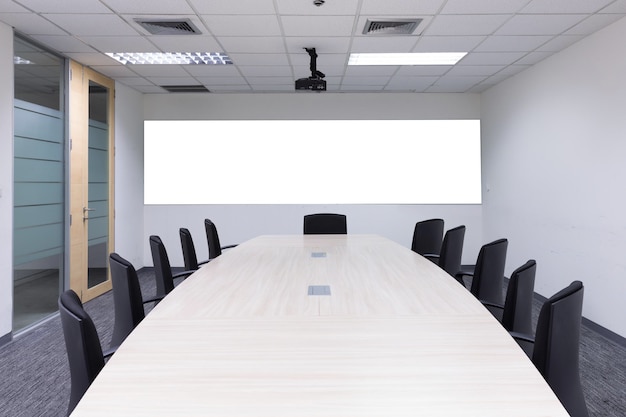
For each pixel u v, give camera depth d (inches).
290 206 248.2
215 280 93.1
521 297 70.0
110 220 206.5
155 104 245.4
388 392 41.1
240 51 167.2
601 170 142.7
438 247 155.9
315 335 57.3
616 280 135.8
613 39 136.9
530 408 38.0
